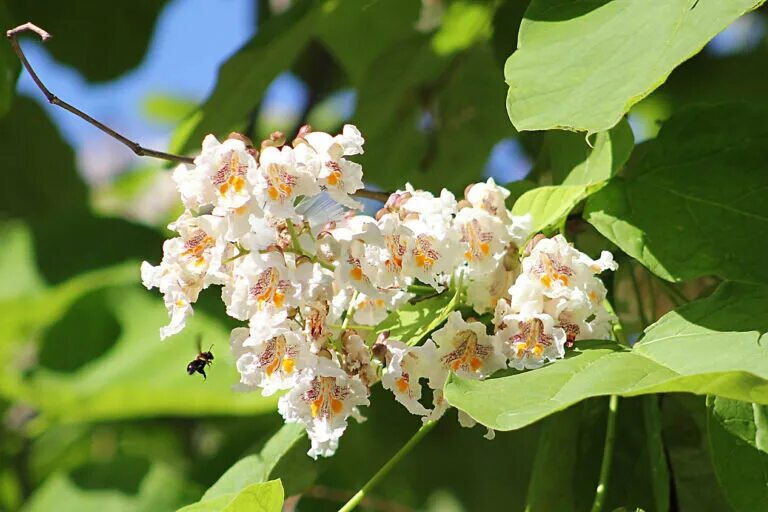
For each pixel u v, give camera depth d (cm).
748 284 114
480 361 114
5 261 153
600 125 109
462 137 154
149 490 145
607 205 123
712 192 123
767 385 105
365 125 157
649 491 125
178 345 146
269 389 112
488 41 153
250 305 111
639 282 132
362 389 113
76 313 149
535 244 114
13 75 150
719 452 116
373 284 113
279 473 125
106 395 146
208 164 110
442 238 114
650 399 123
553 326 112
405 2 160
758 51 177
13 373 148
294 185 110
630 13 114
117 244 154
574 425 127
